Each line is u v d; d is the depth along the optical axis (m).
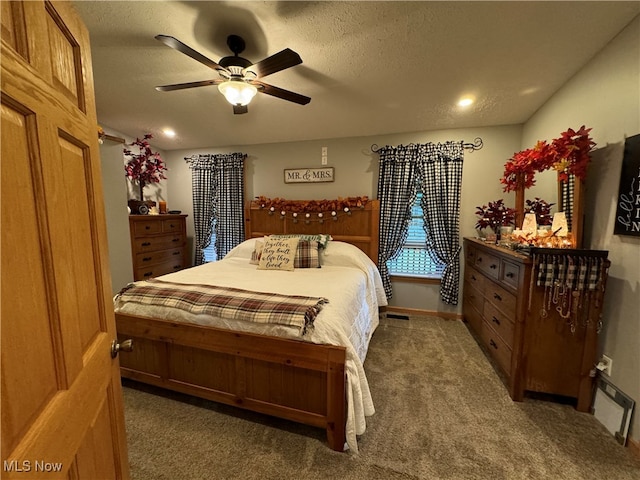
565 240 1.82
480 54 1.72
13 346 0.46
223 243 3.95
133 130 3.27
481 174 3.07
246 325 1.59
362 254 3.10
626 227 1.49
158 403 1.82
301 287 2.09
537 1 1.30
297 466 1.35
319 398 1.51
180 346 1.76
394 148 3.22
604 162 1.66
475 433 1.55
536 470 1.32
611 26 1.48
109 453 0.84
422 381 2.05
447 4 1.32
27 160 0.51
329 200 3.47
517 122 2.90
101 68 1.90
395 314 3.42
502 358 2.04
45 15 0.57
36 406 0.51
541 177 2.50
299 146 3.63
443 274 3.25
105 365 0.82
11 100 0.46
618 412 1.50
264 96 2.34
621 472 1.31
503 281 2.06
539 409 1.75
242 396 1.66
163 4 1.32
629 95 1.48
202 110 2.64
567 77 2.00
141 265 3.23
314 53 1.72
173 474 1.31
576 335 1.71
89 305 0.75
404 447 1.46
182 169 4.16
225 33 1.54
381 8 1.35
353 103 2.46
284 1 1.30
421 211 3.36
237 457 1.40
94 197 0.79
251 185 3.88
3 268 0.44
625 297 1.50
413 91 2.22
